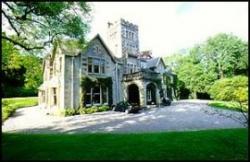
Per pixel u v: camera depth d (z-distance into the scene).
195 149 7.13
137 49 39.53
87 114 22.25
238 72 29.66
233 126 13.39
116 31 38.06
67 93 22.58
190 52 55.44
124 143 7.68
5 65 17.22
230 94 14.40
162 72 39.53
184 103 35.41
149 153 6.57
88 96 24.53
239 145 8.06
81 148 6.98
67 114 21.25
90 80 24.47
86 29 14.20
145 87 27.67
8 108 24.64
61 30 13.75
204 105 30.56
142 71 27.83
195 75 47.53
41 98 31.47
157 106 29.56
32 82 35.69
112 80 27.36
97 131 12.63
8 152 6.50
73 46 15.60
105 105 25.59
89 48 25.17
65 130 13.26
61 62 23.47
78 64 23.92
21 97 44.22
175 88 44.31
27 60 19.98
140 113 22.16
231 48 34.44
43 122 17.22
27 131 13.11
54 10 11.95
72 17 13.23
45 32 13.73
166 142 7.85
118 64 28.83
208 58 49.41
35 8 11.80
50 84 25.55
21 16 12.01
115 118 18.61
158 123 15.33
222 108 25.06
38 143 7.65
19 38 14.02
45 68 30.70
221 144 7.97
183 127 13.49
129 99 30.31
